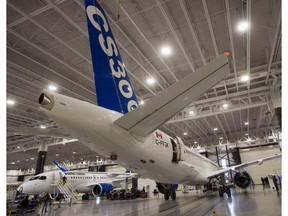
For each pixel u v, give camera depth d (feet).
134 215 19.80
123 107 15.16
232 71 47.88
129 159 15.14
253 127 93.81
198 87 9.78
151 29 33.96
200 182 32.65
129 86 16.38
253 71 47.60
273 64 43.21
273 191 46.01
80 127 11.73
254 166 96.63
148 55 40.83
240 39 37.86
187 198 39.17
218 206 22.76
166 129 81.15
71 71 45.88
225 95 55.36
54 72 41.81
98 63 14.34
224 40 38.11
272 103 49.96
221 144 103.30
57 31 33.99
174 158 19.66
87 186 63.26
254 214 15.96
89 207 35.81
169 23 29.78
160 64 43.78
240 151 101.30
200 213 18.17
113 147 13.38
